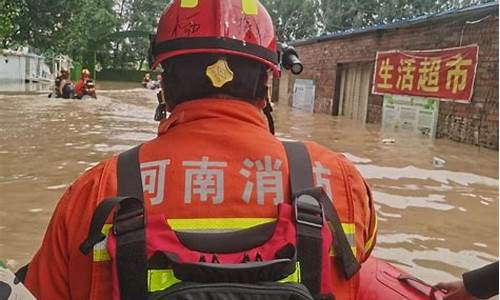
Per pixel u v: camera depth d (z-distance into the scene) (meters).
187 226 1.15
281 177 1.22
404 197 5.46
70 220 1.22
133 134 9.63
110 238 1.11
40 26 28.66
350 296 1.23
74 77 42.47
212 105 1.29
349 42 16.53
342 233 1.20
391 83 13.66
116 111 14.34
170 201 1.18
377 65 14.49
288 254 1.11
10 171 6.19
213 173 1.21
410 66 12.69
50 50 31.53
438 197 5.51
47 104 15.95
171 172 1.21
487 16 9.89
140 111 14.59
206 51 1.27
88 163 6.80
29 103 16.06
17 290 1.18
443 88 11.33
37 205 4.84
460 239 4.21
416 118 12.34
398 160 7.79
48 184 5.62
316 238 1.13
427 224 4.57
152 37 1.48
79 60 43.47
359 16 43.09
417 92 12.34
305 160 1.27
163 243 1.11
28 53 36.28
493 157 8.38
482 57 10.11
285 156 1.26
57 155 7.28
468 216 4.83
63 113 13.23
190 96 1.31
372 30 14.43
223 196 1.18
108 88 33.06
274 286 1.06
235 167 1.22
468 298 1.59
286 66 1.58
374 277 1.98
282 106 22.05
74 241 1.19
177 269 1.06
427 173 6.78
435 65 11.66
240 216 1.17
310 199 1.18
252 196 1.19
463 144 10.26
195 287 1.04
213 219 1.16
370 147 9.28
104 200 1.15
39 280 1.23
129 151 1.30
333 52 17.83
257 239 1.14
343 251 1.19
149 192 1.19
